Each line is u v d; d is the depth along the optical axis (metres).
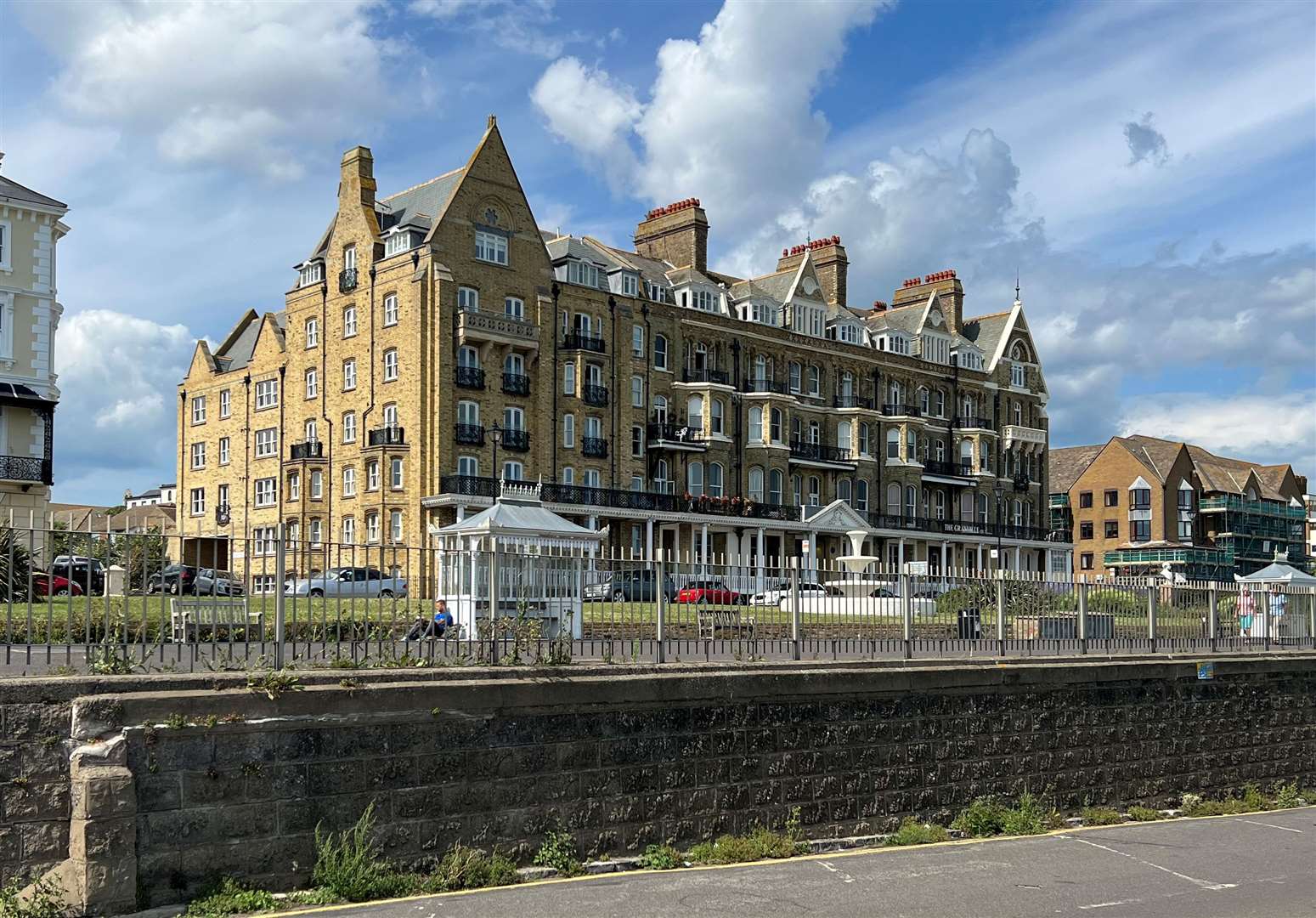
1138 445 108.31
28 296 45.75
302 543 14.35
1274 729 24.78
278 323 69.00
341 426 59.19
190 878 12.23
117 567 14.37
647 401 64.62
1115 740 21.41
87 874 11.42
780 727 16.83
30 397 44.53
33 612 15.02
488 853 14.11
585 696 14.97
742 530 67.81
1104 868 16.38
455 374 55.56
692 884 14.25
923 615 20.14
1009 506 87.56
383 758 13.48
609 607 16.50
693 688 15.95
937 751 18.61
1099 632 23.12
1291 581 35.81
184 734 12.31
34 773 11.77
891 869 15.66
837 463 73.88
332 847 13.05
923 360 82.25
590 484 61.00
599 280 63.41
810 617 18.73
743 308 71.94
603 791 15.11
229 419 66.75
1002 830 18.62
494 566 15.52
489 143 58.34
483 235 57.50
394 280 56.94
